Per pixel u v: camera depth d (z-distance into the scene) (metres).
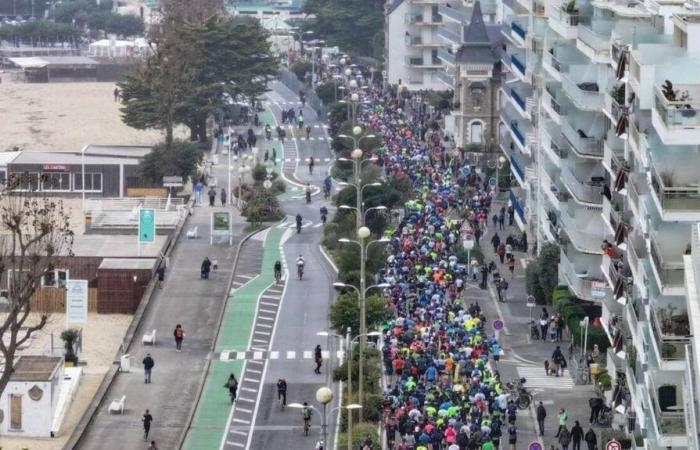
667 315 175.25
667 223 179.25
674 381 174.50
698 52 188.62
